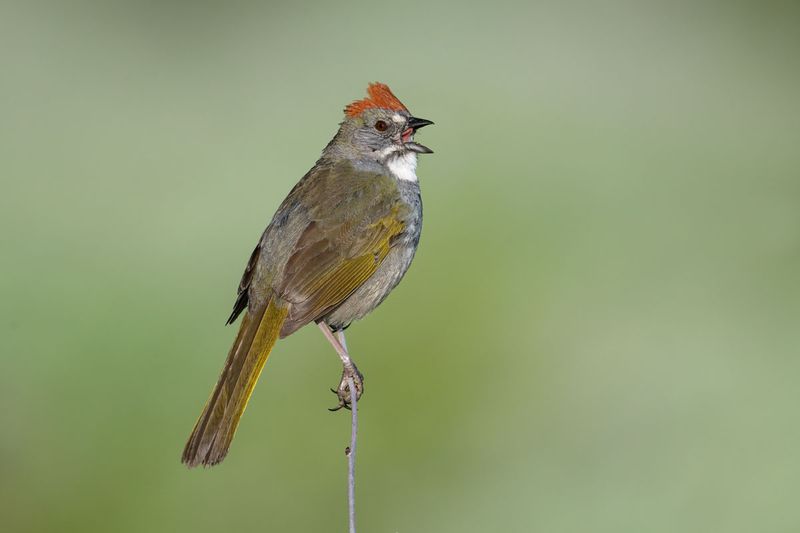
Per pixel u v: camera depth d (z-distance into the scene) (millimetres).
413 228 9352
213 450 7895
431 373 12836
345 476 12195
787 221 15445
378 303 9297
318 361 12672
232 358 8375
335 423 12383
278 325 8594
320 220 8945
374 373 12711
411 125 9570
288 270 8727
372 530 12039
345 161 9438
